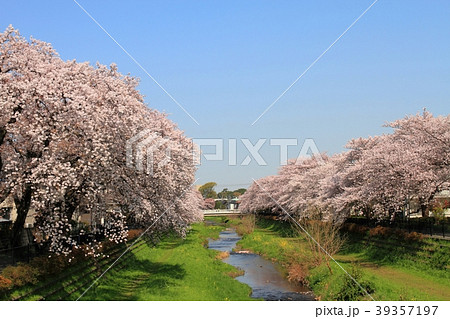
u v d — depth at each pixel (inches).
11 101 649.0
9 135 700.7
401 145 1268.5
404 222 1376.7
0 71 695.1
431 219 1318.9
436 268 1032.2
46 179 636.1
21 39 730.2
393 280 989.2
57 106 663.1
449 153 1117.7
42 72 692.7
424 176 1117.7
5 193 709.3
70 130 681.0
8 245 786.8
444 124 1172.5
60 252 776.3
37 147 691.4
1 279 590.2
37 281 666.8
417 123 1262.3
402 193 1187.3
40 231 729.6
